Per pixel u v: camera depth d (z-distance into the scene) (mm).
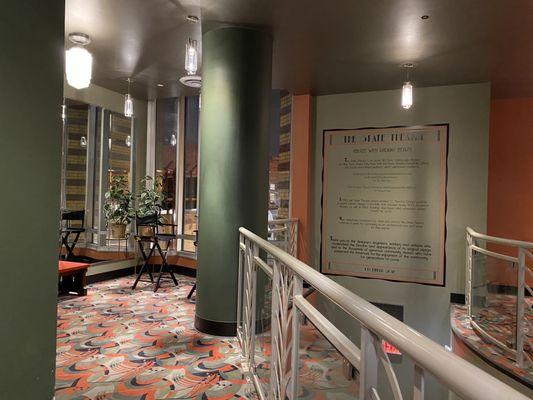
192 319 3797
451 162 4836
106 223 5672
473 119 4750
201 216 3449
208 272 3375
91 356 2916
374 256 5176
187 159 6348
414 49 3689
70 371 2668
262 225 3412
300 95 5316
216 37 3328
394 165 5082
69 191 5457
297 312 1604
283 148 5793
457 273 4801
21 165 1501
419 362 680
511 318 3227
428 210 4938
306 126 5289
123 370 2693
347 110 5293
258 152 3359
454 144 4820
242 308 3252
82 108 5496
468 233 4039
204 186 3402
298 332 1600
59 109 1660
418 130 4973
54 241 1659
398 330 790
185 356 2930
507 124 5598
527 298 3092
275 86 4949
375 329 863
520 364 3016
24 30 1501
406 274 5027
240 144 3293
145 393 2395
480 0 2773
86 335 3346
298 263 1605
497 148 5645
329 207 5387
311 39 3498
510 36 3363
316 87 4984
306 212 5293
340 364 1250
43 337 1620
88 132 5590
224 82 3299
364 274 5223
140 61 4227
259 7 2943
